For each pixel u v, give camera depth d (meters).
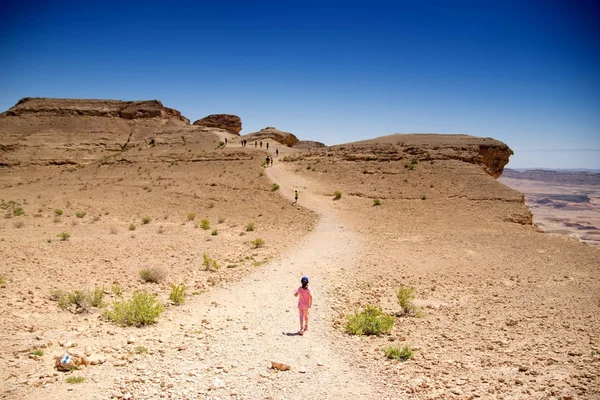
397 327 12.72
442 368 9.15
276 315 13.60
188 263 22.55
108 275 18.84
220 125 124.94
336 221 40.28
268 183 56.69
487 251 29.09
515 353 10.14
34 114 112.75
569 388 7.73
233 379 8.41
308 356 9.97
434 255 27.05
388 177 57.06
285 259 24.23
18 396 7.02
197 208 49.66
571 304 15.91
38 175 84.56
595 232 154.88
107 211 48.41
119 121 115.38
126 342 10.31
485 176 54.31
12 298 13.98
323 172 63.09
